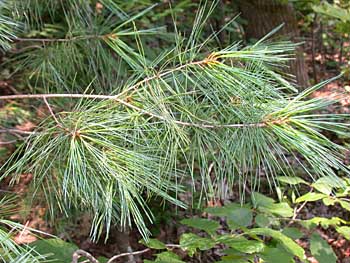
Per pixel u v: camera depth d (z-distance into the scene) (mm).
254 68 594
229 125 568
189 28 1609
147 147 547
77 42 919
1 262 458
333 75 2277
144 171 517
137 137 557
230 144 567
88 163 500
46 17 1136
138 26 1337
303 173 1453
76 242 1255
